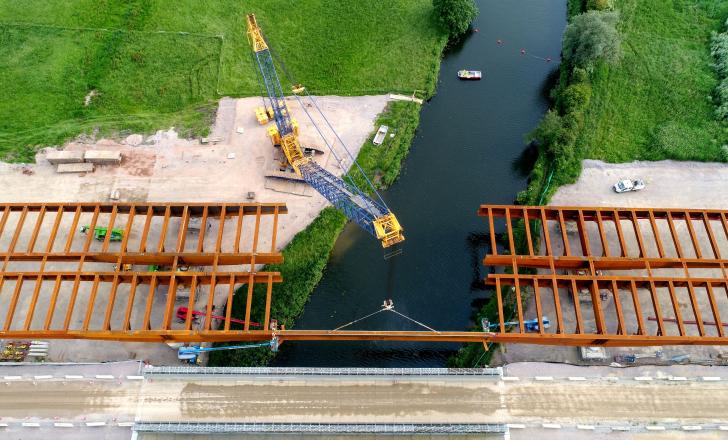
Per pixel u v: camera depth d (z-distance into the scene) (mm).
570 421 76625
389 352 88750
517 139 109625
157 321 88125
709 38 116188
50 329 84375
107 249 87312
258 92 110250
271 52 115188
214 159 102875
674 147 102625
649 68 112562
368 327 90375
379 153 104438
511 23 125000
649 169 101750
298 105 109188
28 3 119938
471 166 106250
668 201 98500
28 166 101875
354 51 115562
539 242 94375
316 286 93438
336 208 95062
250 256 84688
